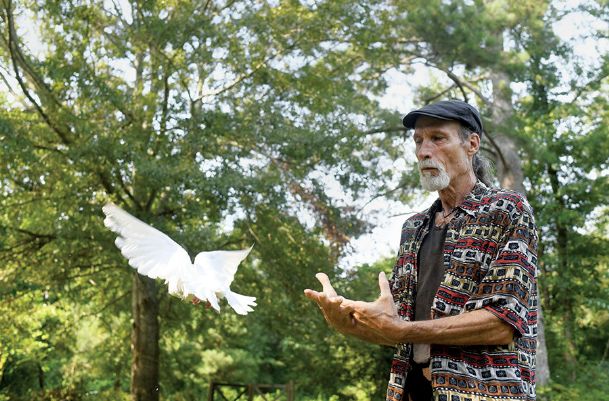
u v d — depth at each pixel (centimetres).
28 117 1516
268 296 1675
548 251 2400
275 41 1561
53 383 2353
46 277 1609
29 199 1509
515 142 1620
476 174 303
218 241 1616
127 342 2072
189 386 2286
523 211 264
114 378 2261
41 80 1438
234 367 2328
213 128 1419
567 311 2292
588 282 2250
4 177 1455
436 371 257
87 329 2086
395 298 289
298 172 1462
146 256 215
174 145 1412
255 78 1516
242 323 1962
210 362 2309
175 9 1446
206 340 2336
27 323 1761
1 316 1697
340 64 1656
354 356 1980
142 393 1692
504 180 1795
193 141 1386
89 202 1412
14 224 1565
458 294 262
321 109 1482
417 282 283
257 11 1555
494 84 1805
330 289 261
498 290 253
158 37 1380
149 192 1484
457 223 272
